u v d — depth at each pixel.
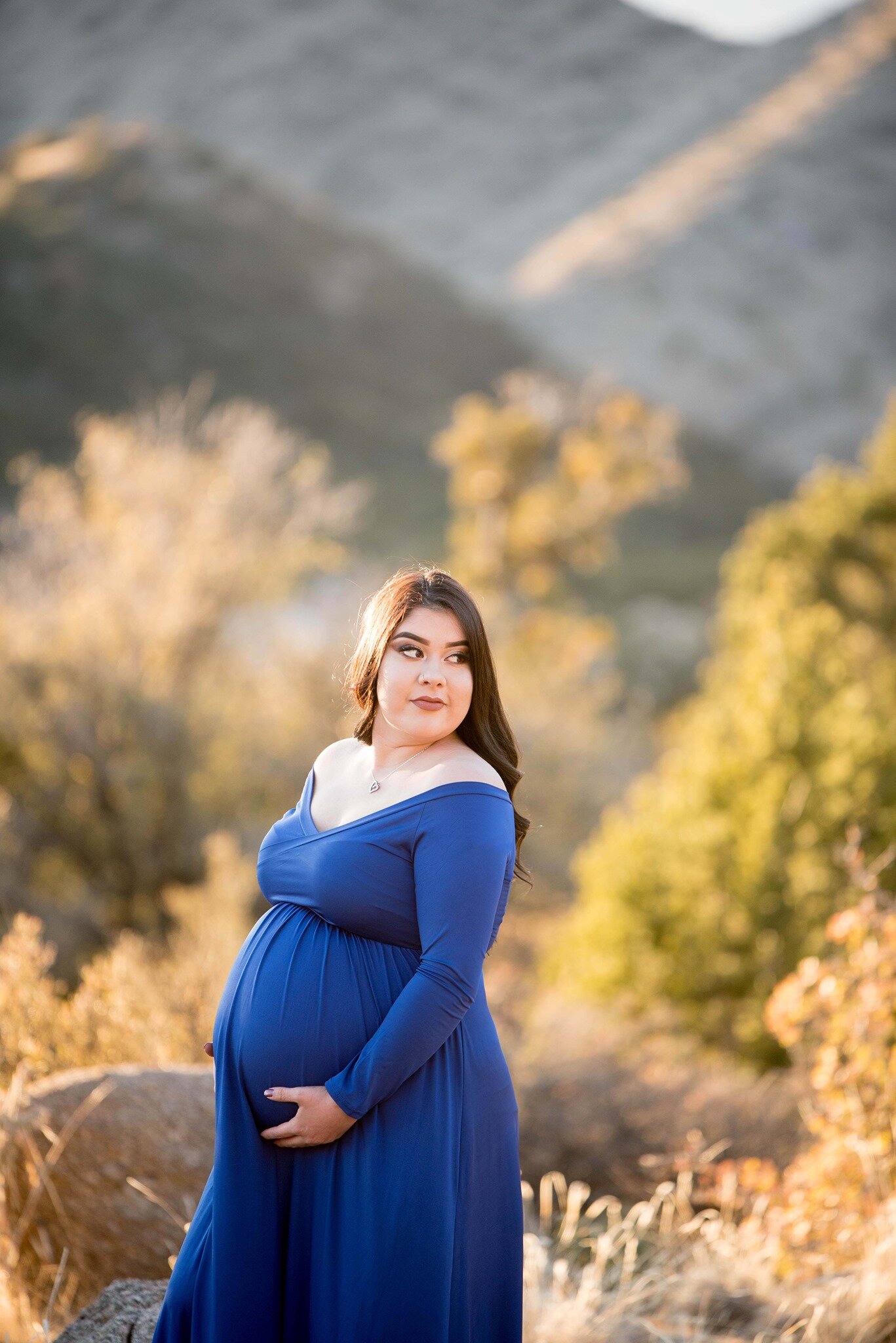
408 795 2.18
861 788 6.65
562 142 150.62
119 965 4.12
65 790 10.60
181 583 12.31
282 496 14.01
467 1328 2.18
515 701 15.00
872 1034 3.65
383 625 2.27
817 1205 3.47
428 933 2.07
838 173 109.88
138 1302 2.59
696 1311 3.17
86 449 13.60
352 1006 2.15
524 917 11.54
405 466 54.91
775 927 6.61
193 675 12.30
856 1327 2.91
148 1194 3.02
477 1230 2.21
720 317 91.12
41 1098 3.18
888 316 92.06
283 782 11.84
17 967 3.74
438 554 42.78
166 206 67.06
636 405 22.22
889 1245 3.10
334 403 57.47
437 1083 2.16
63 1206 2.99
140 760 10.57
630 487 21.69
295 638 13.21
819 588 14.01
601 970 7.40
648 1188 4.87
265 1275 2.13
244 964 2.28
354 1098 2.05
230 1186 2.15
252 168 75.75
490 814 2.14
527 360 67.25
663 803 7.79
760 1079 6.27
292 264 65.69
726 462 69.12
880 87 123.69
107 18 190.50
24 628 11.13
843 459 75.56
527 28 175.12
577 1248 3.92
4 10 193.75
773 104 131.62
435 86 166.00
